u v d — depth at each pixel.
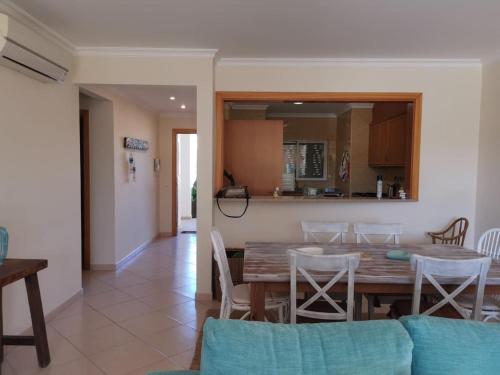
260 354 1.08
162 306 3.56
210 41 3.34
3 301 2.62
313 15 2.76
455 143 4.00
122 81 3.61
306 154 7.54
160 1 2.54
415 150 4.02
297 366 1.07
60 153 3.32
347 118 6.61
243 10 2.69
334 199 3.97
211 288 3.73
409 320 1.23
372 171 6.32
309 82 3.95
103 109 4.66
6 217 2.60
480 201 3.95
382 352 1.10
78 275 3.73
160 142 7.10
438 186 4.04
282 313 2.75
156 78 3.62
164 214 7.25
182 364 2.53
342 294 2.88
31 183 2.89
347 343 1.12
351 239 4.07
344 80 3.95
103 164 4.71
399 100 3.99
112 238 4.79
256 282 2.25
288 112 7.36
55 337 2.90
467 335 1.19
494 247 3.22
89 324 3.14
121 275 4.59
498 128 3.68
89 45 3.46
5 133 2.58
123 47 3.50
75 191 3.62
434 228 4.06
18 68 2.62
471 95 3.97
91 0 2.53
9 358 2.58
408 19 2.82
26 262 2.38
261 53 3.70
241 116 6.07
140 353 2.67
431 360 1.16
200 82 3.65
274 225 4.09
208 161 3.68
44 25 2.96
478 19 2.82
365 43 3.38
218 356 1.08
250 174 4.55
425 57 3.81
